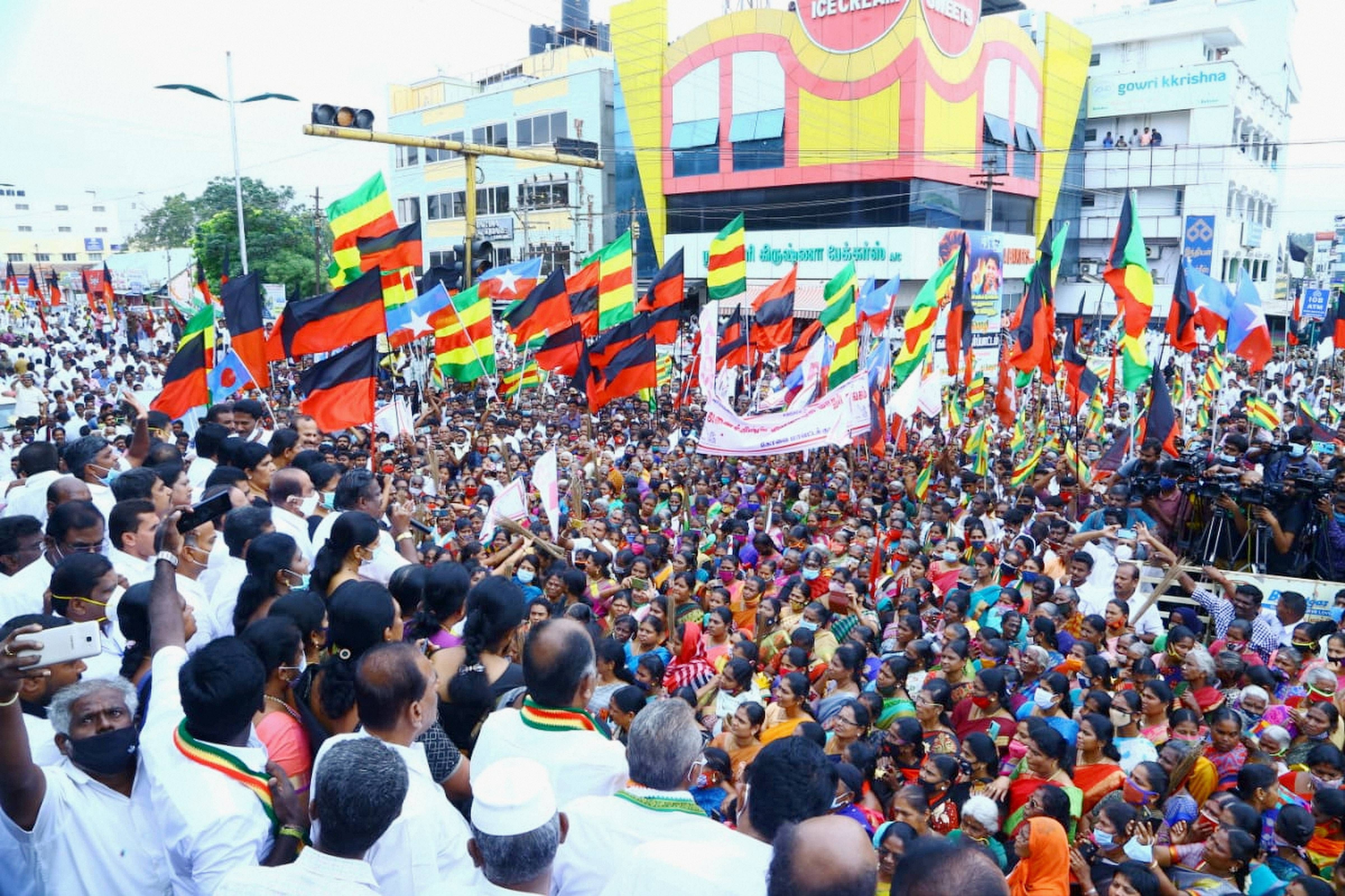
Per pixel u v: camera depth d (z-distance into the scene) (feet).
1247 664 23.27
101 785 11.07
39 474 26.04
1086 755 19.98
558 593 27.32
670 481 47.06
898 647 26.22
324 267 179.93
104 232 387.34
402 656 11.18
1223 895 16.28
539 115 165.58
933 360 52.49
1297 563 31.22
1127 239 43.27
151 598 13.30
